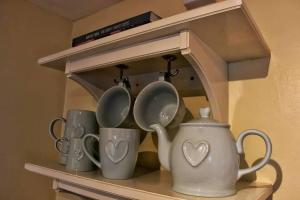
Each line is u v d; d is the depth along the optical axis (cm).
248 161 65
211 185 47
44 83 112
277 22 66
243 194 50
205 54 60
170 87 67
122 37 62
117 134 62
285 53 64
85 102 109
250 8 71
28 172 104
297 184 58
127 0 104
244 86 69
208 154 47
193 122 50
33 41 109
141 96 70
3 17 101
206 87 62
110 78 92
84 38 81
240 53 65
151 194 49
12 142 100
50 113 112
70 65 82
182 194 48
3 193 97
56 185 89
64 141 82
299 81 61
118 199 67
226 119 68
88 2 108
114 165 62
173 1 89
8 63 101
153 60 73
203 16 49
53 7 113
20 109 103
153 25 56
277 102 63
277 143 62
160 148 57
